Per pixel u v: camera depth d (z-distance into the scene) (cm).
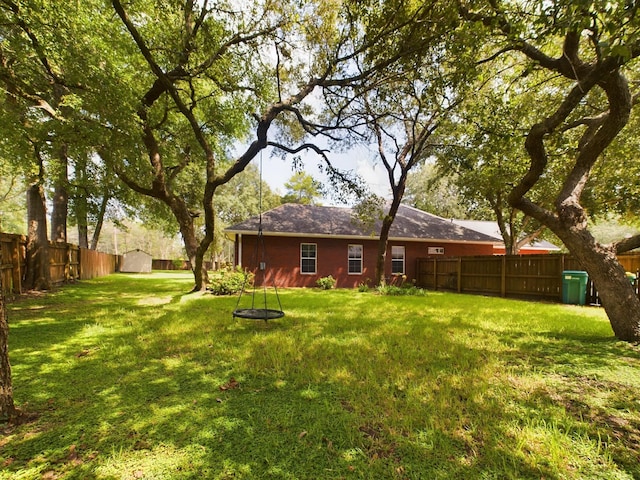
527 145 468
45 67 630
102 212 1645
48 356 355
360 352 372
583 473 166
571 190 473
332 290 1283
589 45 525
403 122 1153
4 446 187
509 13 334
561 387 275
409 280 1548
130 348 386
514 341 428
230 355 361
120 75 673
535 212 492
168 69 829
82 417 221
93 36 608
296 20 631
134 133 658
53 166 870
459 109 694
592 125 495
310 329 497
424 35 468
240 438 197
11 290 809
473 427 207
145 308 693
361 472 165
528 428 206
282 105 799
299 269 1423
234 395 259
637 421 221
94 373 305
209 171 926
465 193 1389
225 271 1126
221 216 2803
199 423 214
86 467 169
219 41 729
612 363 337
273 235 1380
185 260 3066
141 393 262
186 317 588
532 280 984
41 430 204
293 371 312
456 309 726
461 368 320
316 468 169
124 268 2422
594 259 450
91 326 503
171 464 172
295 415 226
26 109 691
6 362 214
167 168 1227
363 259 1499
